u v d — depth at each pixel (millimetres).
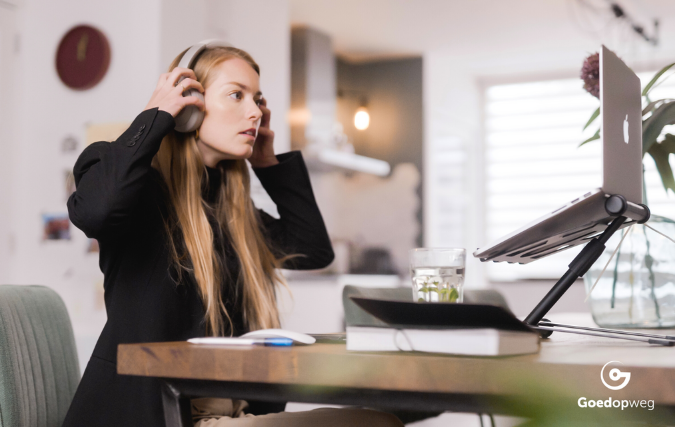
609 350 838
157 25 3312
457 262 979
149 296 1208
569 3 4895
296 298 4219
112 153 1170
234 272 1394
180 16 3432
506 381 660
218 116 1322
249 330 1377
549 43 5770
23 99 3668
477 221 6500
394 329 752
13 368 1184
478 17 5199
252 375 775
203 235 1301
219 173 1470
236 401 1244
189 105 1281
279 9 4234
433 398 711
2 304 1224
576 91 6203
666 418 617
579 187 6129
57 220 3562
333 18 5211
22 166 3658
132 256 1254
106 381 1132
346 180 6223
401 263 5949
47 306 1377
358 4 4926
